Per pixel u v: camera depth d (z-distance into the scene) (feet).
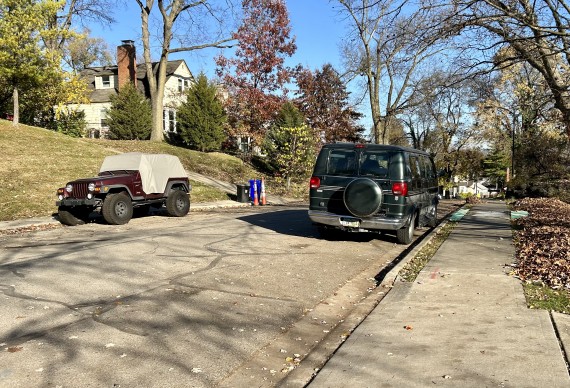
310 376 13.11
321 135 122.01
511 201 80.28
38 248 31.24
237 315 18.33
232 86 118.01
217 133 110.11
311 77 123.85
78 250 30.14
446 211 64.80
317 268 26.81
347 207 32.35
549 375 12.06
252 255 29.68
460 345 14.33
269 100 114.01
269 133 104.78
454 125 162.40
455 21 31.17
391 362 13.32
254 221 47.26
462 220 47.32
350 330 16.87
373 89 110.01
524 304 18.26
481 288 20.75
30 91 85.25
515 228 40.40
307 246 33.45
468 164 175.11
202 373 13.19
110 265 26.00
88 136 117.91
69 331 16.03
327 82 124.47
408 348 14.32
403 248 33.83
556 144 87.92
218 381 12.78
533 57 32.24
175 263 26.84
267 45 116.88
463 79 33.88
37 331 15.98
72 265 25.85
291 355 14.78
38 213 49.47
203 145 108.99
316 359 14.33
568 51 31.04
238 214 55.06
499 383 11.71
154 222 46.34
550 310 17.46
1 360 13.61
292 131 94.99
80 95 93.66
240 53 116.88
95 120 138.00
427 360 13.34
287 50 118.42
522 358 13.16
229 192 81.51
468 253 28.76
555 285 20.71
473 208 63.77
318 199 34.06
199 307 19.12
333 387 11.93
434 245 32.32
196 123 108.78
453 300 19.20
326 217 33.58
